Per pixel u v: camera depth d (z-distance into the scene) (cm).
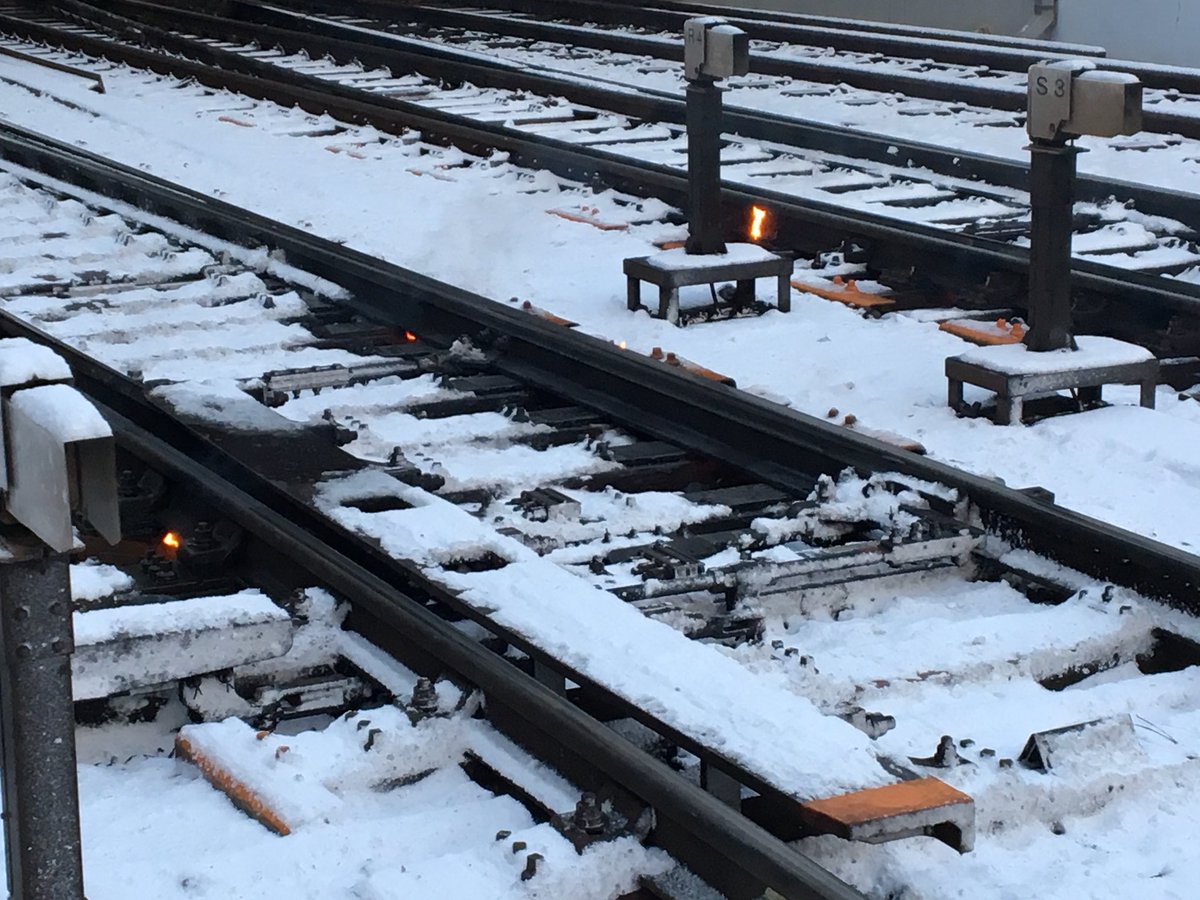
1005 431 675
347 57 1741
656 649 431
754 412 648
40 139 1255
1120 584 511
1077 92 669
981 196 1141
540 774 400
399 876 349
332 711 463
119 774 422
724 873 352
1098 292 872
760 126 1330
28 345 254
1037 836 385
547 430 675
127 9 2116
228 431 624
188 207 1014
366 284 861
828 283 945
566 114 1448
